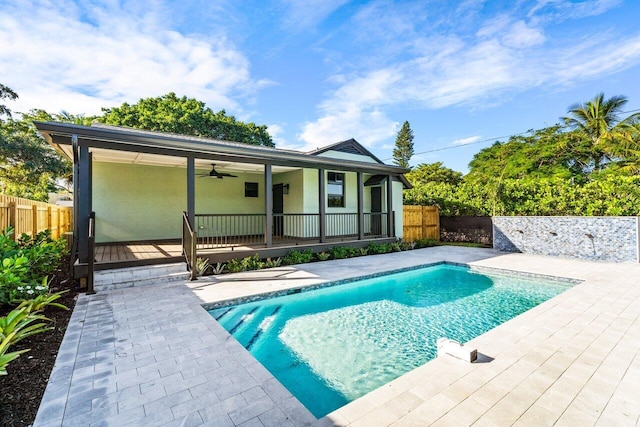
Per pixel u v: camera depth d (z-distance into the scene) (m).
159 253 7.32
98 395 2.55
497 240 11.41
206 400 2.49
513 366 3.03
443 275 8.27
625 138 17.73
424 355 4.06
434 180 28.98
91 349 3.40
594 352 3.32
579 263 8.66
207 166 9.41
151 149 6.62
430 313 5.58
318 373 3.62
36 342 3.55
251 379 2.82
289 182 10.99
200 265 6.95
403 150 39.00
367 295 6.66
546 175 19.16
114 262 6.29
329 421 2.23
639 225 8.52
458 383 2.73
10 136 15.03
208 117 24.67
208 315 4.49
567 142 19.31
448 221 14.55
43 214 7.81
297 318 5.35
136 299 5.22
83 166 5.90
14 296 3.93
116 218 8.84
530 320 4.30
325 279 6.71
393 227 11.70
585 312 4.61
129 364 3.07
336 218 11.55
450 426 2.17
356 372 3.64
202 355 3.28
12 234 5.80
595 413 2.31
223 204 10.77
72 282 6.15
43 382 2.74
